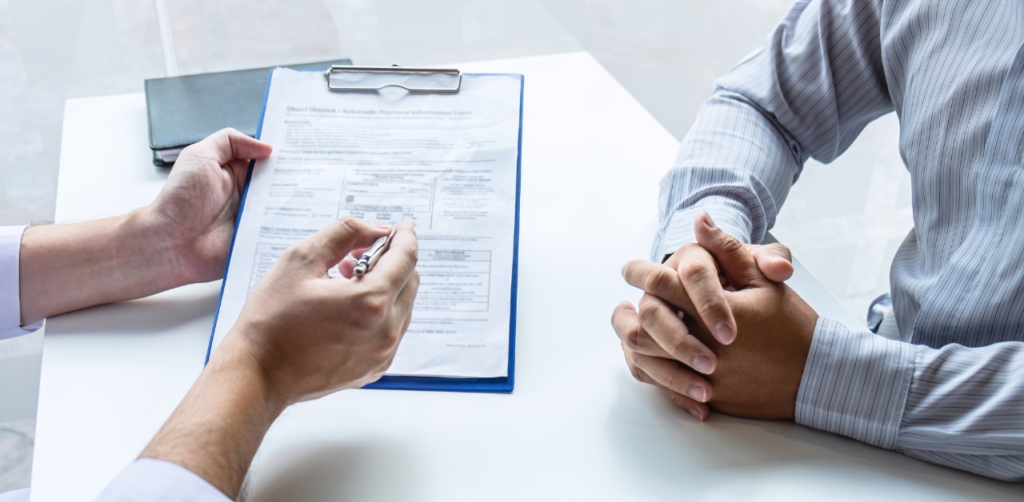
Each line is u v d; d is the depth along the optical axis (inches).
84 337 24.6
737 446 21.7
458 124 28.6
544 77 42.1
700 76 70.1
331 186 26.8
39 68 54.6
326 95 29.4
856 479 20.8
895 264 31.3
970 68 27.6
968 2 28.4
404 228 22.2
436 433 21.4
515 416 22.1
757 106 33.5
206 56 60.0
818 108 33.1
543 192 32.5
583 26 66.2
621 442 21.5
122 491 17.3
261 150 27.5
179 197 25.7
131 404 22.0
